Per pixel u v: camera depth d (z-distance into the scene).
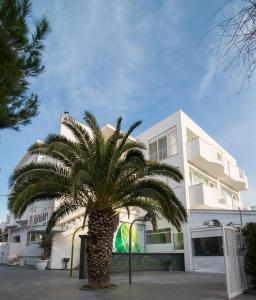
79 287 10.39
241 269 9.61
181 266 19.28
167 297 8.45
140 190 10.44
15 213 9.30
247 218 16.94
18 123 6.45
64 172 10.34
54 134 10.09
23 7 5.76
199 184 20.03
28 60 6.07
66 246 19.28
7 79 5.66
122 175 10.57
